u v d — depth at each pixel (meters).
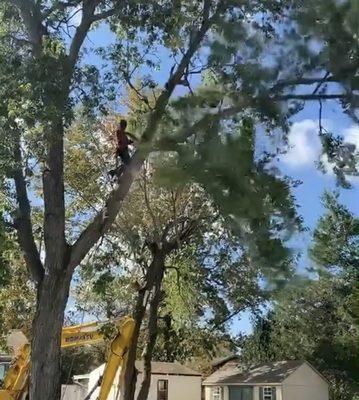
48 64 12.05
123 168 13.86
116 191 13.42
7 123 11.97
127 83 15.94
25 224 13.70
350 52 12.72
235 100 13.27
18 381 19.02
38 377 12.30
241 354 44.78
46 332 12.52
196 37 14.08
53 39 13.17
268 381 36.91
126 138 13.98
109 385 17.48
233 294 29.52
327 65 12.91
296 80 13.16
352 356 42.28
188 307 26.83
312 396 36.84
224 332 34.62
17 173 13.40
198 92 13.30
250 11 13.54
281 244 15.18
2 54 12.45
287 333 43.44
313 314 43.38
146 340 26.92
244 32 13.23
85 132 21.36
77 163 24.28
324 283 40.44
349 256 42.62
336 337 42.81
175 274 26.77
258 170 13.62
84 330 19.77
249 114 13.46
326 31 12.66
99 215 13.38
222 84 13.40
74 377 35.28
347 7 12.36
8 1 13.41
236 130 13.41
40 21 13.77
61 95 12.03
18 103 11.76
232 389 39.56
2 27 13.51
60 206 13.30
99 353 46.16
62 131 12.81
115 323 19.50
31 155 13.00
